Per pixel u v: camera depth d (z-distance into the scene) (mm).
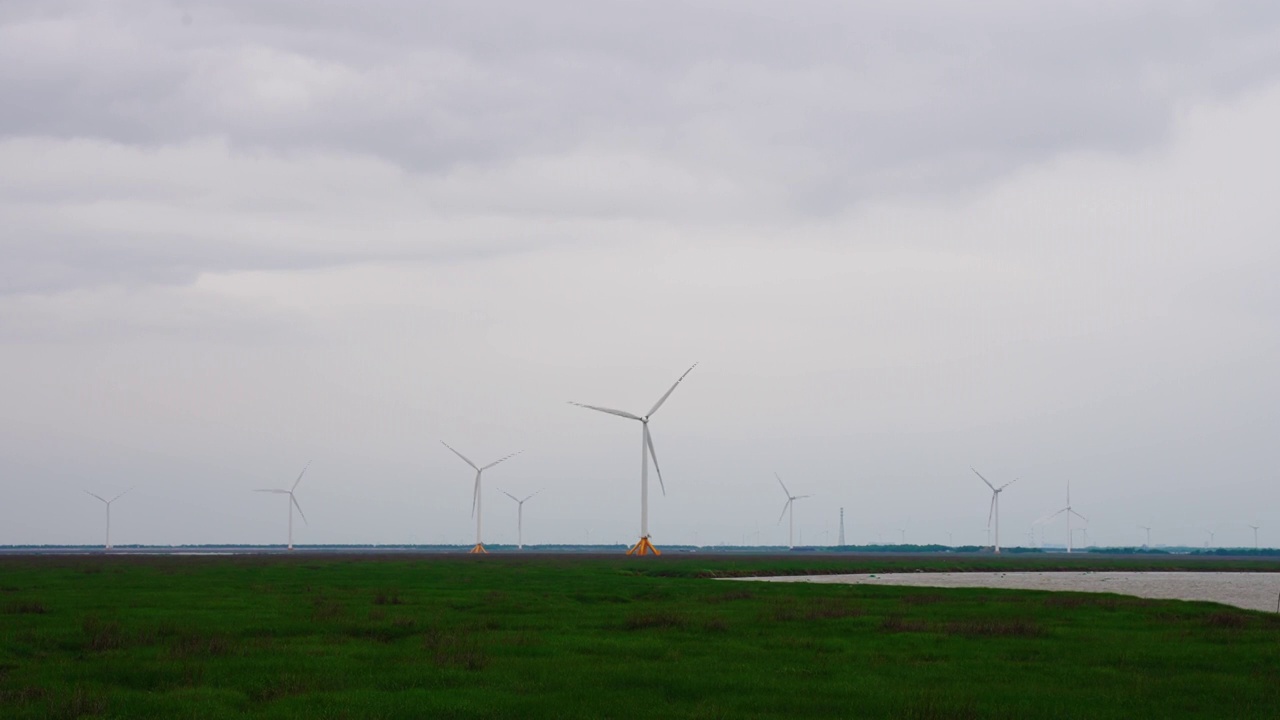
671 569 146750
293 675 37875
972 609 68062
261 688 35750
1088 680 38688
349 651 44094
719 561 188875
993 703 34031
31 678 37094
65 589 78188
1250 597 96938
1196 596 97062
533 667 40344
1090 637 51594
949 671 40500
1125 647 47781
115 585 83812
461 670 39562
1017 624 55719
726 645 47375
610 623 56562
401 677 37781
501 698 34125
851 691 35969
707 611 65250
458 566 142375
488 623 55594
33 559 177125
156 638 47656
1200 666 42594
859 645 48031
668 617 57000
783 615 60719
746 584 101625
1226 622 58938
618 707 32906
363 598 71812
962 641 49625
